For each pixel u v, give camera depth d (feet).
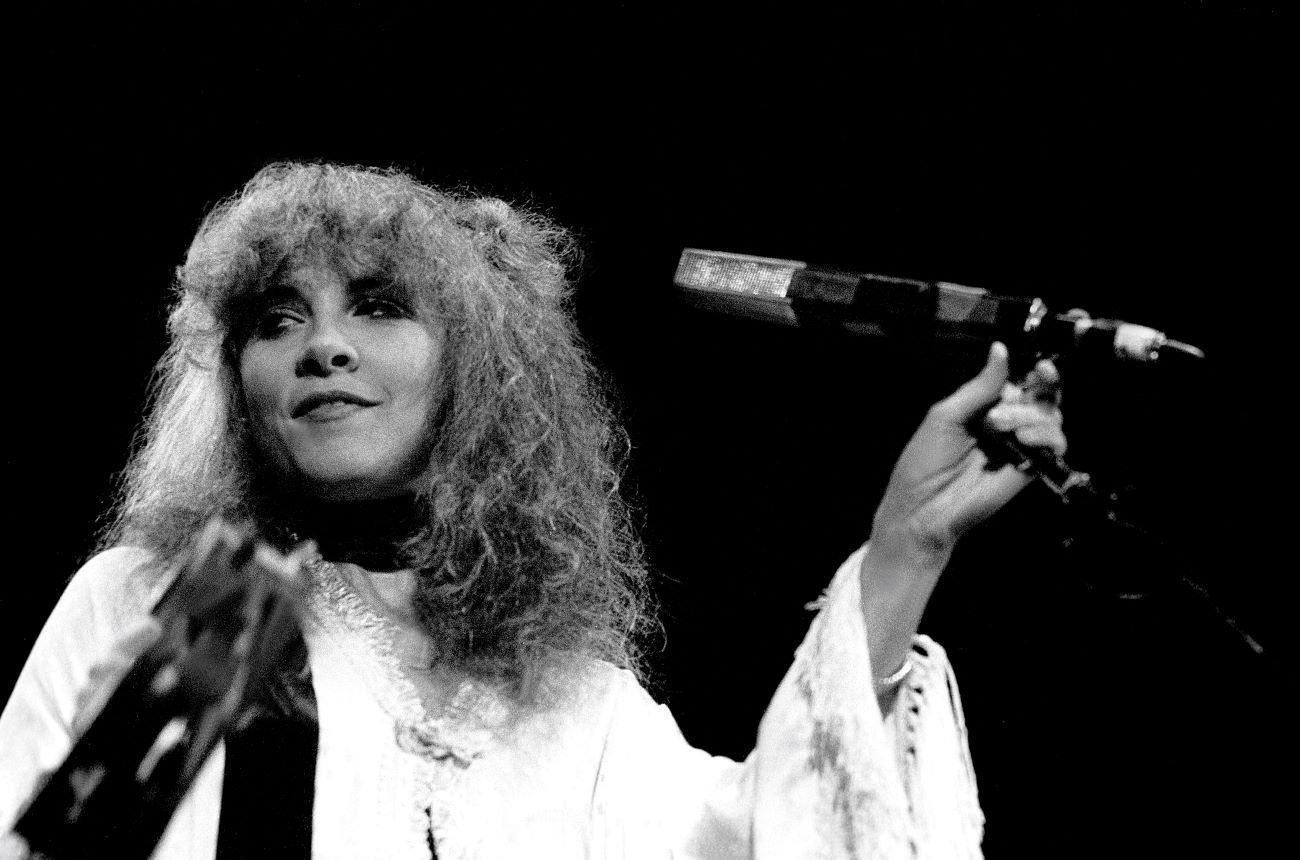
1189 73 24.63
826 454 25.82
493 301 13.53
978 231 25.59
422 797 11.12
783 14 25.77
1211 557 23.59
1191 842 23.98
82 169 25.14
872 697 10.03
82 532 23.99
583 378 14.79
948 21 25.50
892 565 10.20
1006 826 24.38
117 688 8.66
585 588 13.53
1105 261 25.05
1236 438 23.70
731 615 25.40
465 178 25.72
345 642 11.71
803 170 26.07
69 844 8.44
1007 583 24.88
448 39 25.64
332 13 25.48
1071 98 25.21
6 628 23.22
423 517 12.70
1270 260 24.25
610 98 25.93
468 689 11.85
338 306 12.41
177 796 8.59
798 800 10.21
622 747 11.99
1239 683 23.98
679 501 25.77
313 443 12.10
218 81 25.39
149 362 24.85
